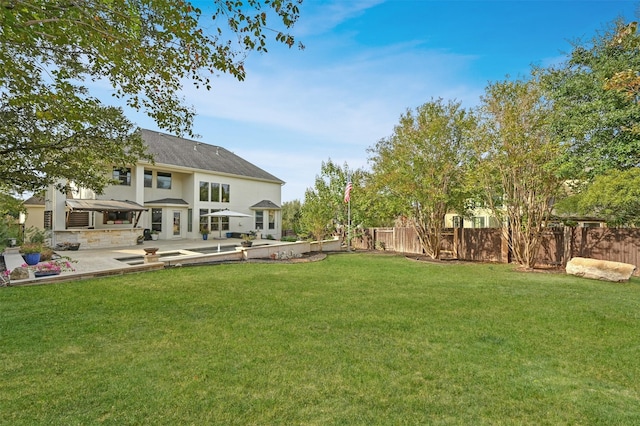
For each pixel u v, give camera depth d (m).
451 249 15.21
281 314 5.37
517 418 2.61
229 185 25.42
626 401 2.87
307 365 3.47
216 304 5.94
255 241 21.84
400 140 14.27
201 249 15.73
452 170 13.30
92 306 5.70
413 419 2.57
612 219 11.84
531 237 11.53
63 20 3.51
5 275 7.52
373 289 7.46
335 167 20.23
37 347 3.87
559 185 10.74
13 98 4.96
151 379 3.12
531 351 3.93
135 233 18.27
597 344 4.18
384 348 3.98
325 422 2.52
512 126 10.27
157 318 5.06
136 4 4.23
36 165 7.43
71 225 17.38
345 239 20.30
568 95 10.45
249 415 2.59
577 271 9.53
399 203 14.10
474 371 3.40
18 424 2.44
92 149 7.81
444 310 5.71
